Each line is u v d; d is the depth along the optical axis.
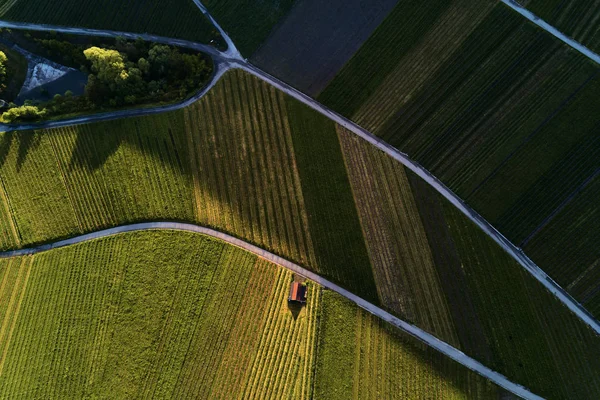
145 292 55.97
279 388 51.94
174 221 59.06
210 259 57.00
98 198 59.75
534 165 58.12
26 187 60.41
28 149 61.47
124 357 53.88
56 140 61.81
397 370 53.09
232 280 56.19
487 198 58.03
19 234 59.00
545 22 60.62
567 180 57.38
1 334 55.53
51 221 59.31
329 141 61.06
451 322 55.09
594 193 56.72
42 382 53.34
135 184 60.03
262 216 58.88
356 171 60.06
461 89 60.59
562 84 59.09
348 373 52.72
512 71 60.22
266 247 57.75
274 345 53.56
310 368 52.44
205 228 58.72
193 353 53.84
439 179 59.09
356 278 56.53
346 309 55.19
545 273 56.12
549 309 55.22
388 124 60.84
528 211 57.34
